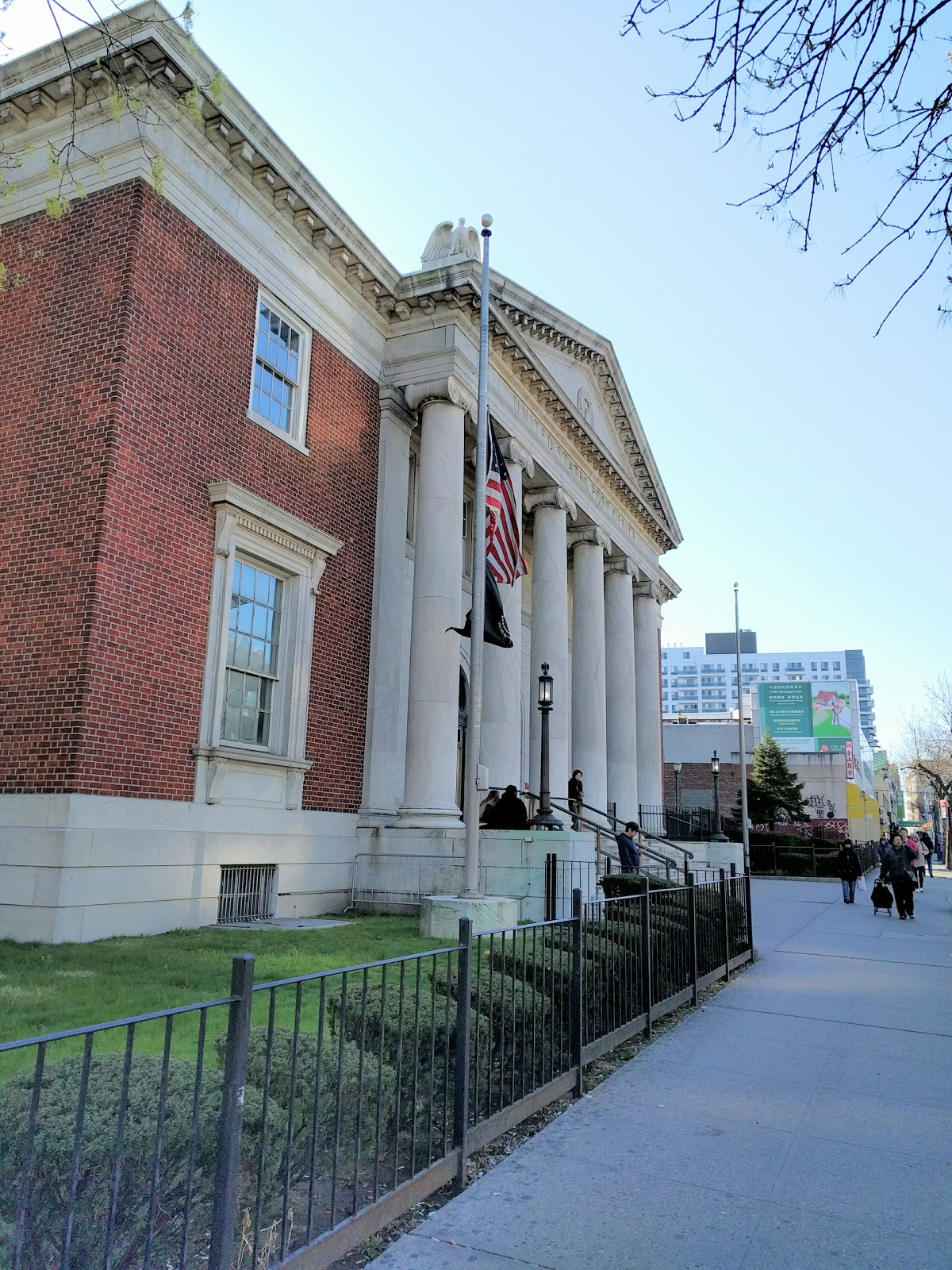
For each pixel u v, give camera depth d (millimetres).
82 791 11156
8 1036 5852
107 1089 3625
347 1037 5453
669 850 28031
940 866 73125
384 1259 4219
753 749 66250
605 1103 6688
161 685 12477
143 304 12688
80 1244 3186
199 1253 3660
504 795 16953
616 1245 4422
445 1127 5168
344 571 16984
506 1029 6195
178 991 7570
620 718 28578
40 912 10758
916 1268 4277
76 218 13156
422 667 17359
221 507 13750
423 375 18531
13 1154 3174
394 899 16016
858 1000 10969
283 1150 4262
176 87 13164
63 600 11758
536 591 23438
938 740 79188
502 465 16141
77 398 12414
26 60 13164
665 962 10031
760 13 4141
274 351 15734
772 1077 7496
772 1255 4375
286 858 14781
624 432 28969
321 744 15977
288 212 15906
